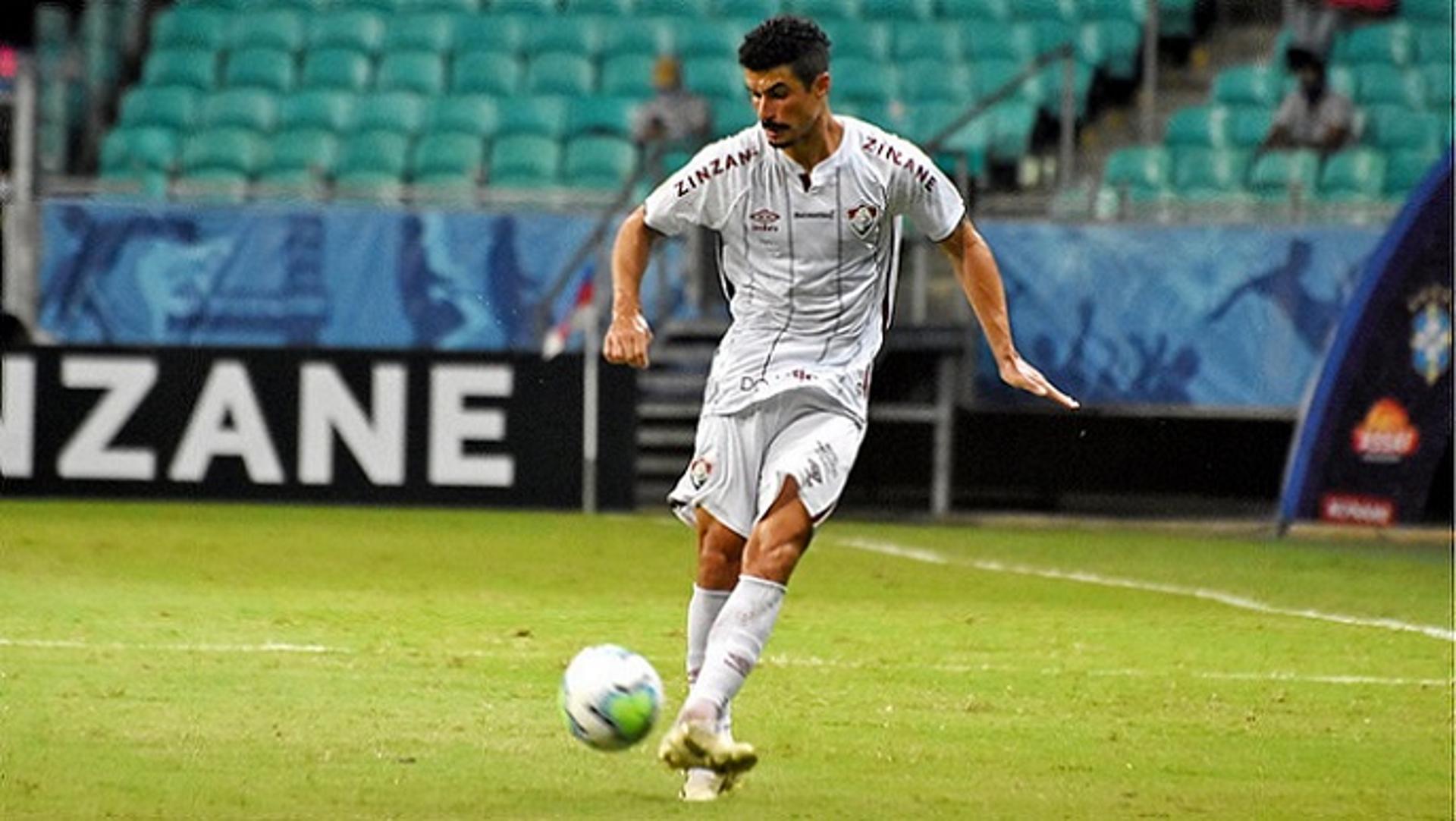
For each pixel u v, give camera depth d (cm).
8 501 6488
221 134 8206
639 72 8488
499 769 2361
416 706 2784
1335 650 3619
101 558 4869
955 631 3800
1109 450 7456
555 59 8519
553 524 6112
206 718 2653
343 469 6519
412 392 6525
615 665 2178
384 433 6519
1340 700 3039
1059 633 3806
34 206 7112
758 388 2303
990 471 7506
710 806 2181
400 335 7169
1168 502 7456
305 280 7169
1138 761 2523
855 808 2186
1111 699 3017
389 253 7169
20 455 6538
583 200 7369
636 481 6569
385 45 8644
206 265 7162
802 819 2119
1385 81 8350
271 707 2747
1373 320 6091
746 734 2642
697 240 7206
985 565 5206
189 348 6531
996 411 7325
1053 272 7094
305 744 2483
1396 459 6188
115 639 3419
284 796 2180
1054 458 7481
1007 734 2698
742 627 2198
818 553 5456
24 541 5216
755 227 2309
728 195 2308
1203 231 7062
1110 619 4050
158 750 2428
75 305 7131
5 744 2441
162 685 2917
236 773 2297
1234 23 8819
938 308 7231
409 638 3522
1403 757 2589
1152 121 8025
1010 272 7100
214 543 5325
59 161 8119
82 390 6531
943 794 2284
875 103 8281
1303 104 8012
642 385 6994
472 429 6538
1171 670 3331
